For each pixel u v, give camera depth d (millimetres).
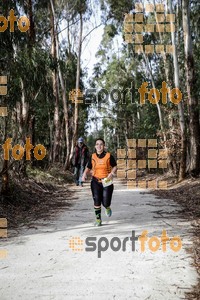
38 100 11828
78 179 16781
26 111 11602
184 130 16359
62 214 8859
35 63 10305
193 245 5824
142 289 4117
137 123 30406
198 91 16062
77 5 24609
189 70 15898
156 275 4547
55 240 6273
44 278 4480
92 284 4270
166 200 11250
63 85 25453
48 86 11508
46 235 6641
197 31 20938
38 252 5574
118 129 43094
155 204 10367
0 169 9891
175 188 14656
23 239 6367
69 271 4723
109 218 8219
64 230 7039
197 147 15867
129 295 3959
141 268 4809
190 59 15859
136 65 31422
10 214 8555
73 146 24453
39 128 25922
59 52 25281
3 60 9539
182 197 11664
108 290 4094
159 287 4176
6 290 4121
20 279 4457
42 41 19875
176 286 4203
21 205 9750
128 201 11055
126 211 9125
